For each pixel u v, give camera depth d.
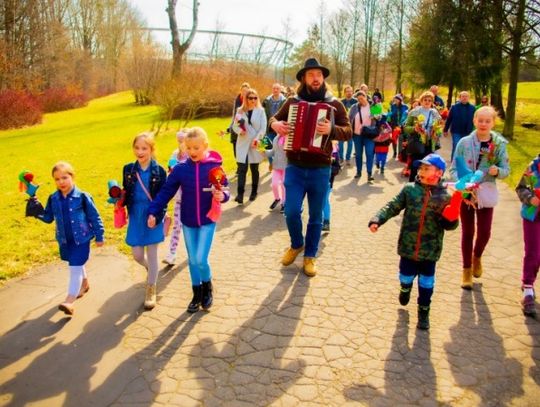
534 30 17.02
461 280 5.01
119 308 4.52
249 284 4.95
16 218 7.71
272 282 4.99
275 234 6.61
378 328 4.04
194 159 4.24
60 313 4.45
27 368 3.59
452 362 3.54
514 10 18.34
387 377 3.37
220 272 5.28
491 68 24.62
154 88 24.66
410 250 3.94
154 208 4.21
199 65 27.50
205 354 3.71
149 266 4.50
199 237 4.30
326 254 5.79
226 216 7.55
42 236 6.69
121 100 47.03
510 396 3.15
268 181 10.26
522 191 4.32
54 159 14.24
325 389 3.25
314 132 4.68
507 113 17.06
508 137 16.98
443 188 3.94
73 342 3.94
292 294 4.70
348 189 9.35
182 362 3.61
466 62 24.78
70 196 4.31
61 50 44.25
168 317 4.32
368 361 3.56
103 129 23.36
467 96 10.20
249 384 3.32
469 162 4.64
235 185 9.88
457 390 3.22
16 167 13.12
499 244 6.08
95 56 60.09
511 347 3.74
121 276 5.29
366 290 4.77
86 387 3.35
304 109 4.70
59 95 42.47
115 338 3.98
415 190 3.94
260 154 8.17
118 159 13.70
